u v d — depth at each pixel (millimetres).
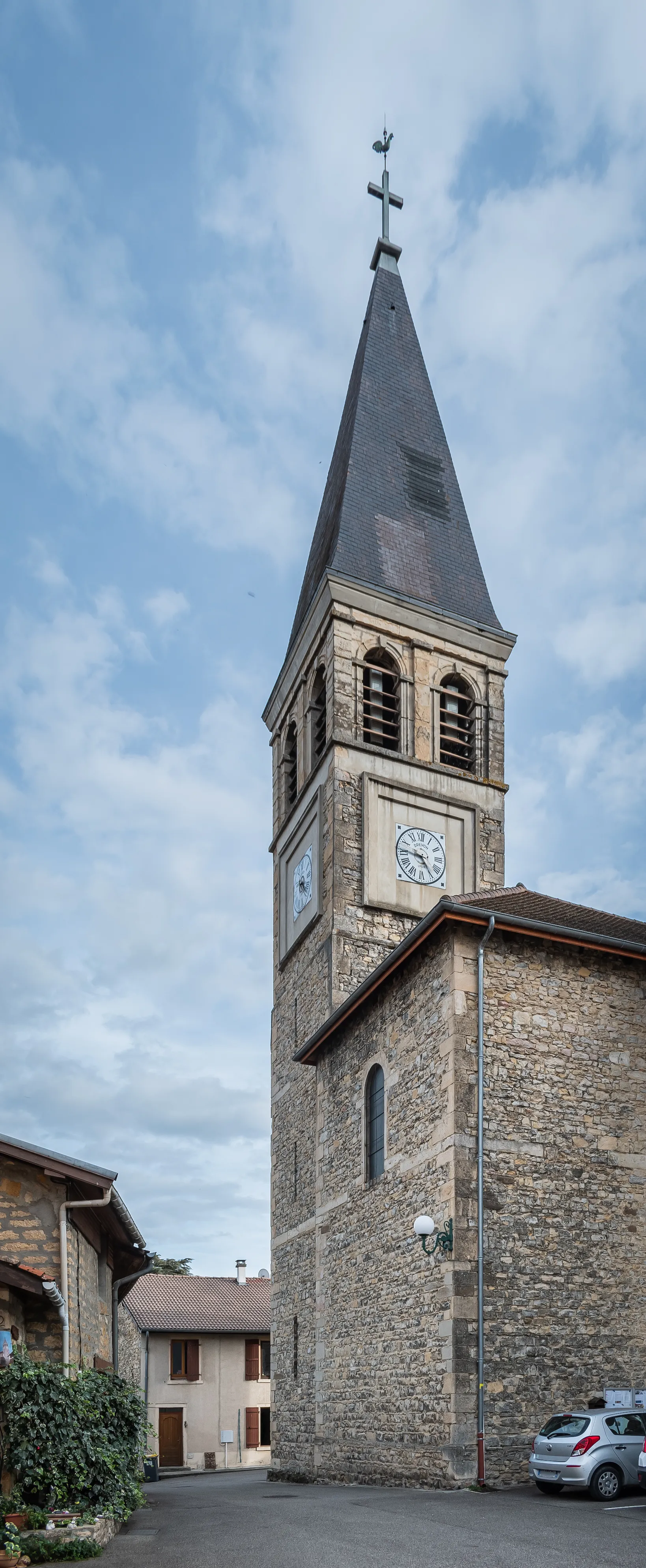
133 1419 13758
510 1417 14461
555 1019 16500
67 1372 12578
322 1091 21938
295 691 31031
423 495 32156
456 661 29750
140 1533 12164
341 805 26516
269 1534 11281
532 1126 15828
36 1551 10195
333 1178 20719
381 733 28078
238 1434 37906
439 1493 13945
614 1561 8875
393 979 18344
